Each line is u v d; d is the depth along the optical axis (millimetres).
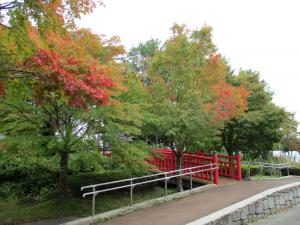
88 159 9750
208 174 15078
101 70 7934
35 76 6887
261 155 24203
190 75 13742
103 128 9875
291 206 12148
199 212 9086
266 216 10289
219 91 14023
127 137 11867
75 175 14039
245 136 19703
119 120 10352
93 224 8375
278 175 19359
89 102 7352
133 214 9336
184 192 11891
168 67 14062
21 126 9680
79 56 8320
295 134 31484
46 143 9727
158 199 10812
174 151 14680
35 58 6680
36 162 10898
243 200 10062
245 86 19828
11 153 9680
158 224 8055
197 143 14367
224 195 11484
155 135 13711
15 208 11789
